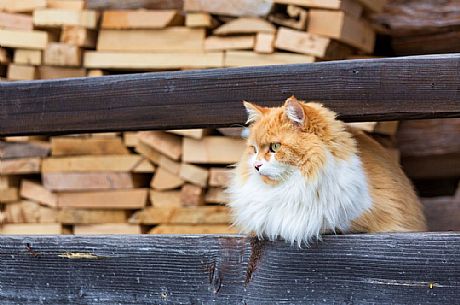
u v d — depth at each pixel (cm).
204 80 270
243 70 267
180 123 273
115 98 278
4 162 421
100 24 406
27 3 416
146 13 397
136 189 406
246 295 244
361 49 402
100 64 406
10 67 420
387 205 269
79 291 262
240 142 383
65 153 414
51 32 418
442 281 227
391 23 407
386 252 232
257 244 245
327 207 240
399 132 410
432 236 229
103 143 409
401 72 249
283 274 241
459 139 400
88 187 410
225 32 387
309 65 260
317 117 246
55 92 285
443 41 405
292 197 242
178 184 399
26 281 268
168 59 395
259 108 255
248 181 256
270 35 376
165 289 252
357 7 386
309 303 238
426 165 416
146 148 402
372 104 253
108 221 413
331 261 237
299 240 239
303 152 242
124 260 258
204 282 249
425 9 400
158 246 254
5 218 429
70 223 418
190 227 397
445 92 244
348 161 247
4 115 291
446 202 405
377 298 232
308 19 374
